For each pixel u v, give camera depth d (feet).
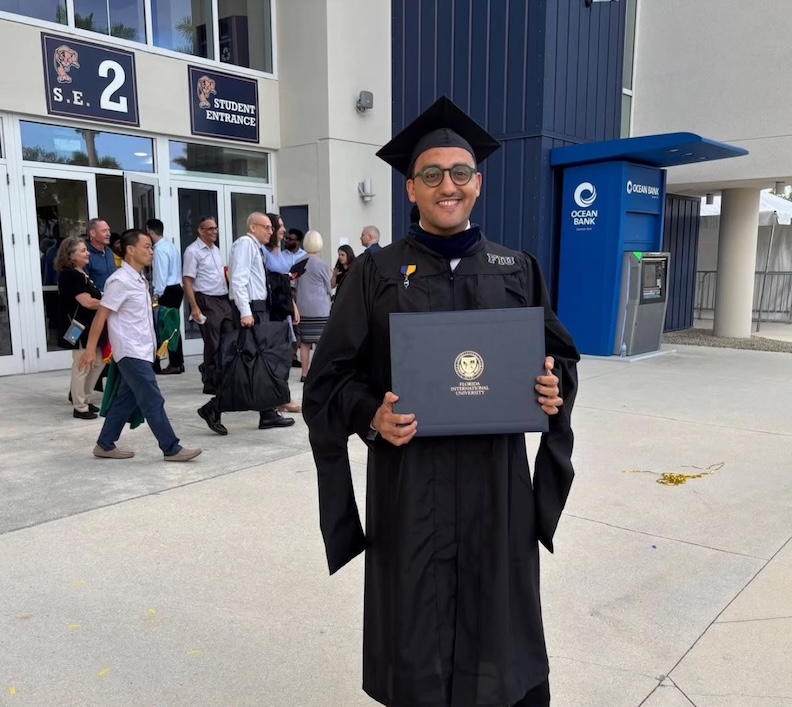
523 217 29.99
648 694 7.75
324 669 8.23
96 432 18.39
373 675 6.12
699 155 27.94
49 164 26.96
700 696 7.72
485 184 30.68
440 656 5.76
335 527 6.25
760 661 8.34
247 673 8.13
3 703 7.54
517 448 5.96
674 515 12.70
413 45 32.12
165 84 30.22
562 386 6.15
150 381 15.30
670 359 30.30
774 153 32.81
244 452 16.63
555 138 29.73
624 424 19.08
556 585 10.14
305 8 33.17
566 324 30.71
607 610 9.47
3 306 26.21
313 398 6.02
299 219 35.17
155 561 10.86
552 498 6.24
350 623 9.20
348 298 6.02
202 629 9.02
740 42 33.17
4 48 25.09
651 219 30.73
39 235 26.99
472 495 5.70
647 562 10.85
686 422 19.30
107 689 7.80
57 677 7.99
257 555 11.09
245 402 17.63
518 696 5.88
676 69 35.35
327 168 33.63
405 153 6.20
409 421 5.32
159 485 14.25
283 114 34.94
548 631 8.97
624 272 29.32
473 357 5.35
